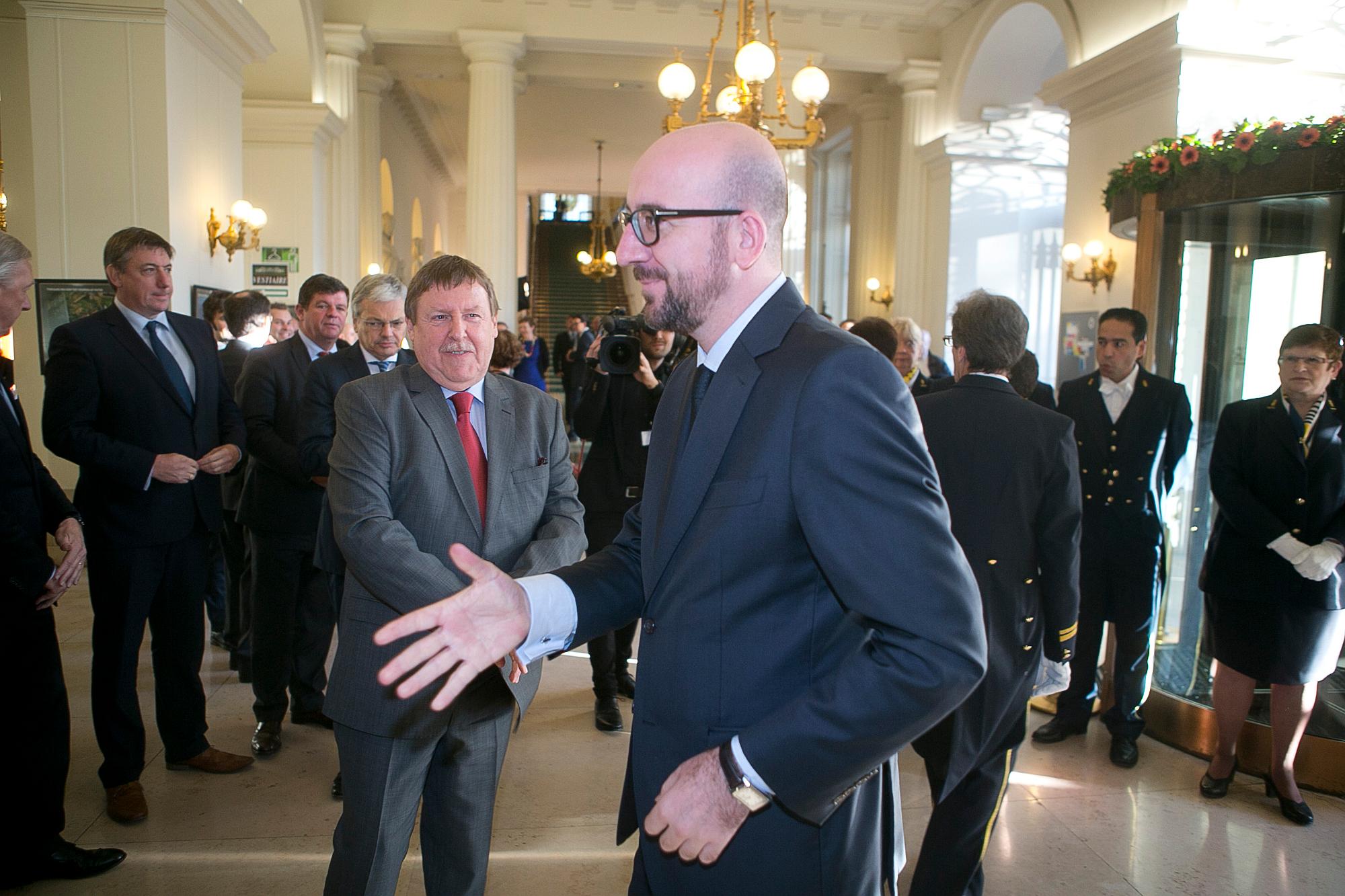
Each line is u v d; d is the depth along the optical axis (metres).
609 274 20.08
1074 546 2.12
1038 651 2.11
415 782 1.82
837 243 16.94
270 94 9.00
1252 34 6.94
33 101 5.53
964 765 1.95
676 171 1.15
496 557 1.92
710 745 1.12
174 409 2.77
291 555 3.18
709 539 1.11
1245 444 2.88
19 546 2.19
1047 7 8.98
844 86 13.34
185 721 2.94
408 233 16.55
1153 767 3.21
